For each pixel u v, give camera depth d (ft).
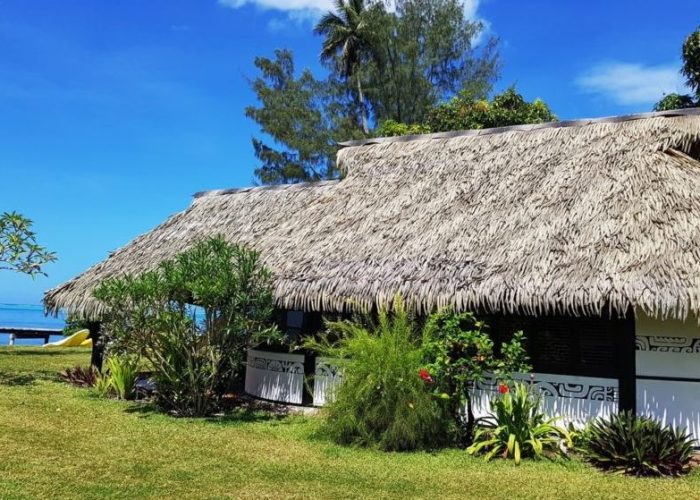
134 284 31.55
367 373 26.91
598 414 28.22
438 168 39.86
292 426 31.04
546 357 29.68
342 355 28.40
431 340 27.40
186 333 32.65
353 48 102.22
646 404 27.30
